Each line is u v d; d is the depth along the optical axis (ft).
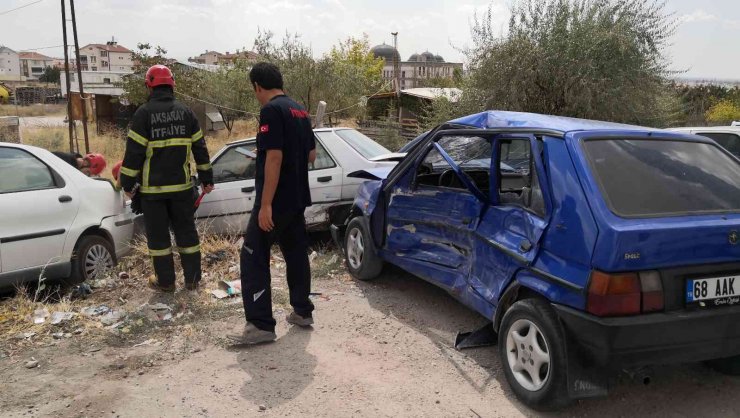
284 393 11.40
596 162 10.69
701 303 9.78
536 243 10.85
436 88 77.41
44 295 17.53
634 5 44.24
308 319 14.56
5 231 15.70
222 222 22.62
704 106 84.12
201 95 92.73
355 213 19.36
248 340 13.48
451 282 14.11
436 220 14.57
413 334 14.26
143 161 16.14
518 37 45.16
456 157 15.61
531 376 10.80
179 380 11.94
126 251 19.99
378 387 11.62
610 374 10.19
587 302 9.55
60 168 17.90
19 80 371.97
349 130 24.79
